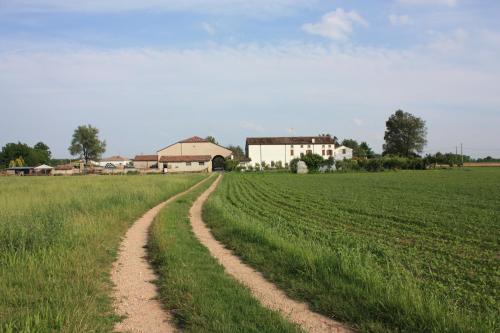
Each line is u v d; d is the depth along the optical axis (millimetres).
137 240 16078
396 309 7828
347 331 7316
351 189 42250
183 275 10375
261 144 132500
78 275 10234
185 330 7262
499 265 11797
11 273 10133
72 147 141250
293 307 8492
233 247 14289
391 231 17750
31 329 6965
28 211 19156
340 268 10422
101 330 7207
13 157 167250
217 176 84938
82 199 25391
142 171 114750
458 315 7320
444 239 15906
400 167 105562
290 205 28594
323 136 140750
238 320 7527
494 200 29719
